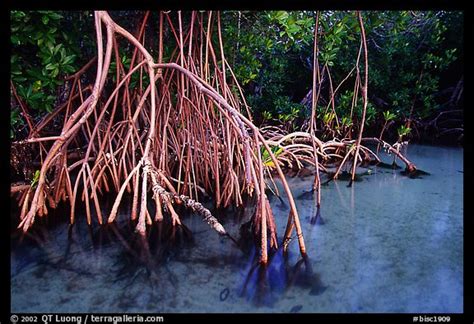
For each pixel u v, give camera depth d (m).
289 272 3.41
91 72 5.92
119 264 3.60
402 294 3.04
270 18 5.23
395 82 10.45
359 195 5.69
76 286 3.19
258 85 9.84
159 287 3.18
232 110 3.98
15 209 4.75
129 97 5.32
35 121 6.20
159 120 5.35
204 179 5.70
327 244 3.96
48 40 4.38
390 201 5.37
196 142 5.54
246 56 6.59
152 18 5.64
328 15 6.72
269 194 5.69
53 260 3.66
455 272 3.37
